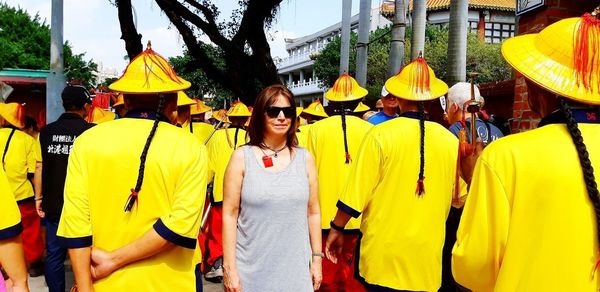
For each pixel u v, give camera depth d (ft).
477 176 5.92
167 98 8.00
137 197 7.16
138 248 7.03
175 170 7.27
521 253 5.53
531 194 5.48
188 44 29.53
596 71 5.43
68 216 7.14
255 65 29.68
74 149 7.35
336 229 10.80
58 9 26.08
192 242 7.22
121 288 7.17
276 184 8.77
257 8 28.32
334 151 14.79
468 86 12.05
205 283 17.44
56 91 26.25
